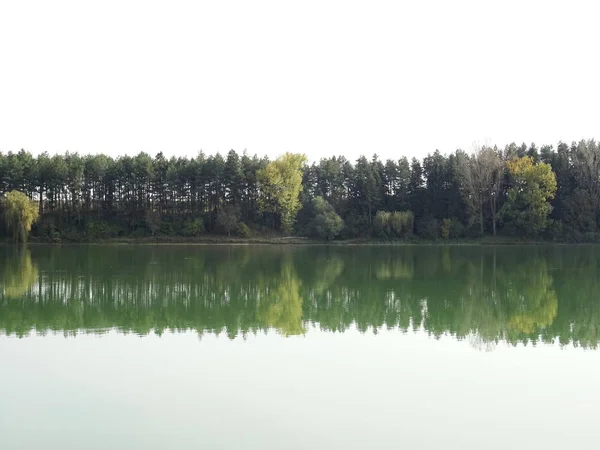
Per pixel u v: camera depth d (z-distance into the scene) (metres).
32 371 20.70
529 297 38.25
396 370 20.86
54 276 49.25
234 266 59.25
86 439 14.92
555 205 99.69
